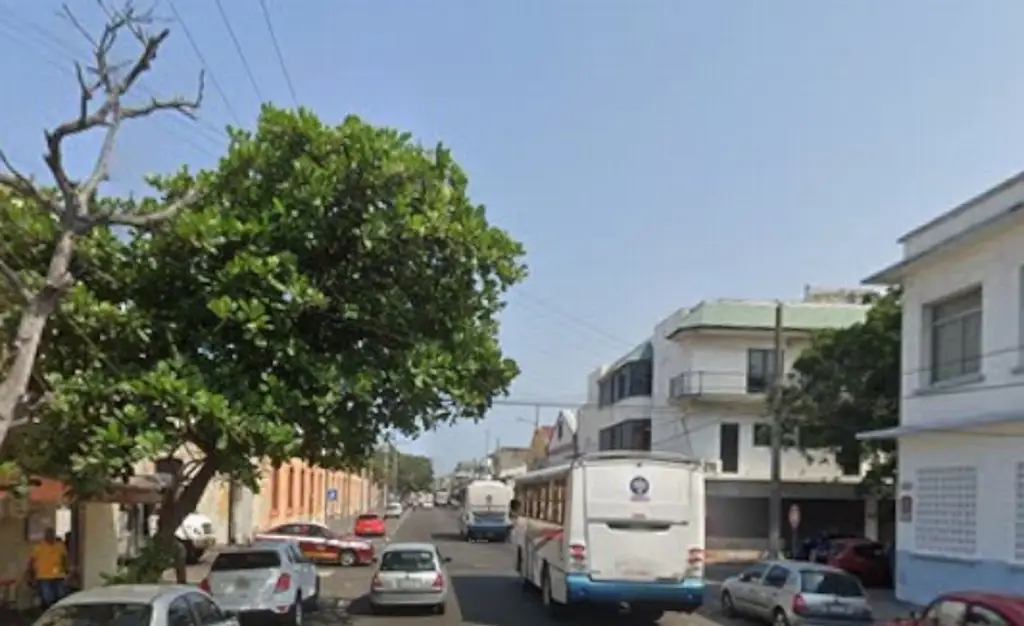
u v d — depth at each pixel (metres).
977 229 24.83
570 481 22.14
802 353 42.75
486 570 38.25
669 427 57.53
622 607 23.97
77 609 11.91
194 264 18.20
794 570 23.41
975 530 25.50
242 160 18.38
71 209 11.88
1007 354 24.44
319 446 19.73
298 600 22.09
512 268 20.06
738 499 52.47
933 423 27.12
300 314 18.52
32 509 22.69
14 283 11.63
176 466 21.02
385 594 24.66
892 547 37.97
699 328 53.22
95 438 16.38
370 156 18.50
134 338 17.66
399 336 19.59
